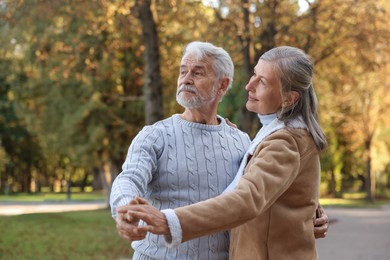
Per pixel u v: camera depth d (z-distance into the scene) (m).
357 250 13.59
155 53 14.64
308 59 2.82
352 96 34.41
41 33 16.67
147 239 3.10
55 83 23.00
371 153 39.28
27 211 28.16
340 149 41.97
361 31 16.06
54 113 24.06
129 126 24.62
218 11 16.50
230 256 2.91
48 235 14.34
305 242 2.73
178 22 16.09
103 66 21.14
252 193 2.40
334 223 22.53
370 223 22.52
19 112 24.95
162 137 3.13
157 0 14.47
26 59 22.69
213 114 3.32
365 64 17.33
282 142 2.63
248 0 15.22
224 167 3.24
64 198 44.09
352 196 48.09
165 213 2.26
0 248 11.95
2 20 14.34
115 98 24.23
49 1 13.68
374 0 16.02
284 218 2.69
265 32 15.95
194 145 3.19
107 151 25.33
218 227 2.32
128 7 13.27
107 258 11.44
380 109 36.69
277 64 2.79
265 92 2.82
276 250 2.70
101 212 23.05
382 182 48.97
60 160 42.31
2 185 57.50
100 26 14.99
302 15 16.31
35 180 60.38
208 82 3.20
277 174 2.53
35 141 45.56
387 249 13.73
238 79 16.66
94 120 24.12
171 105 22.91
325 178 45.41
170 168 3.11
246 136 3.49
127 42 17.64
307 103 2.80
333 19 16.22
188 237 2.28
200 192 3.15
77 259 11.18
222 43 16.17
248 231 2.75
